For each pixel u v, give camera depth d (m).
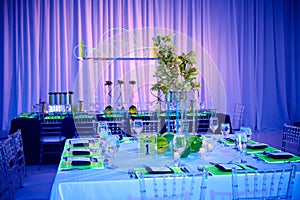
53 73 7.13
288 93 8.02
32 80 7.09
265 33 7.76
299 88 7.96
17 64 7.08
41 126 4.61
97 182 2.02
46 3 7.07
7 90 7.12
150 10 7.38
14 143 2.88
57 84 7.17
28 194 2.57
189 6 7.52
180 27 7.48
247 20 7.67
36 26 7.06
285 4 7.82
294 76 7.92
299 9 7.81
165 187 1.88
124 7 7.30
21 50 7.06
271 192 2.00
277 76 7.91
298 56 7.93
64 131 4.91
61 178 2.08
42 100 7.12
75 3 7.16
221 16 7.59
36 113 5.52
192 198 2.06
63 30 7.13
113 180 2.03
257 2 7.62
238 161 2.43
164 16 7.45
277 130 7.74
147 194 2.02
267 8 7.70
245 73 7.78
